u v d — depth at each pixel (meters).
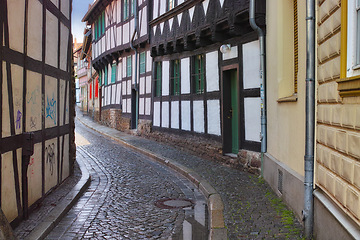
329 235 3.91
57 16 7.24
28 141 5.24
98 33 26.91
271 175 7.28
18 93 5.14
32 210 5.84
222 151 10.46
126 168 10.57
